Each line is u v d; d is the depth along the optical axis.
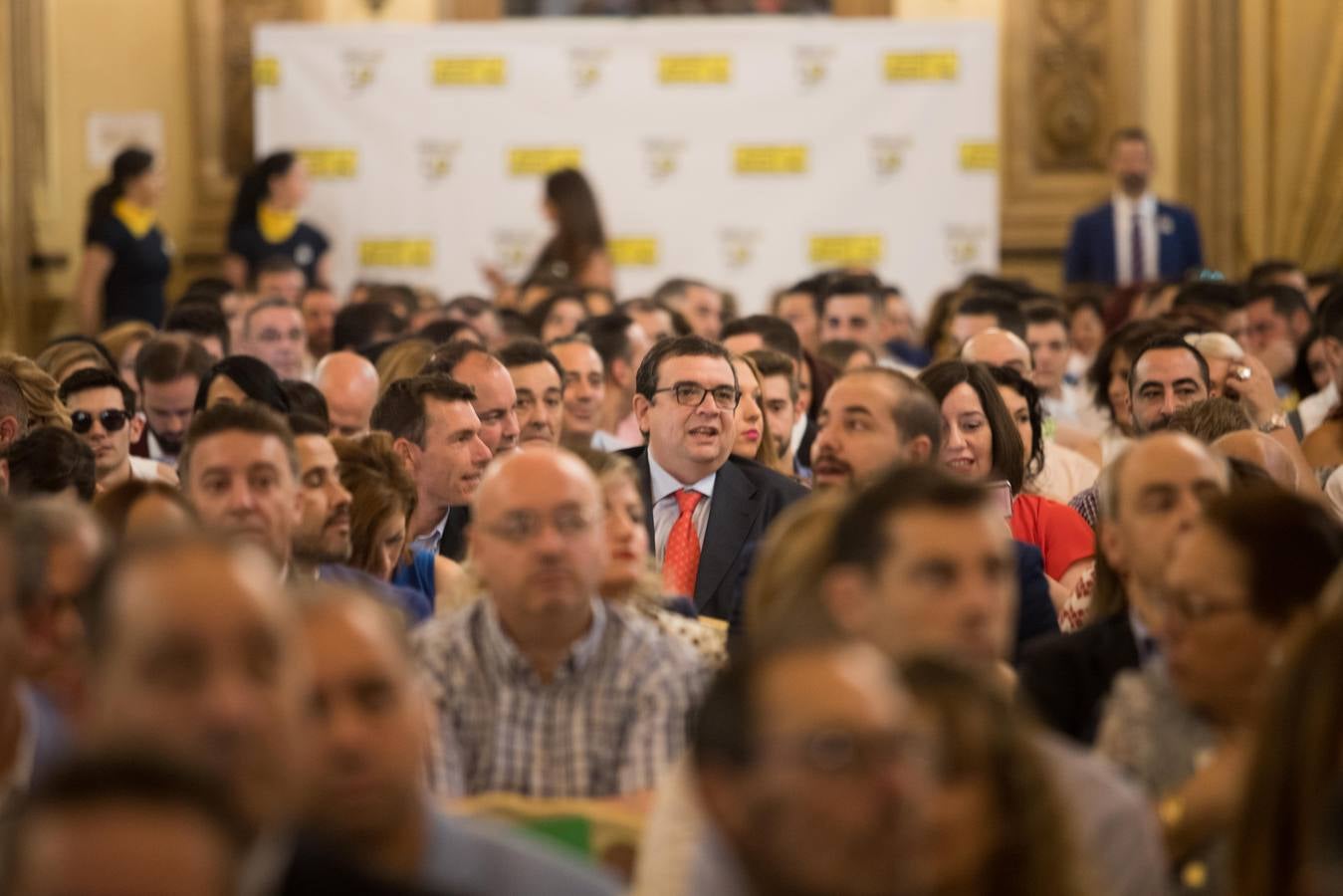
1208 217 30.80
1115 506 9.49
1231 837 6.71
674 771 7.27
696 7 31.64
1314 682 6.46
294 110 30.34
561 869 6.54
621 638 9.48
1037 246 31.30
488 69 30.30
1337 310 18.50
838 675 5.18
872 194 30.27
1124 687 8.30
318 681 6.36
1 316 30.39
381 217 30.41
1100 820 6.95
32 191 30.80
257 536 10.39
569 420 18.39
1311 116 30.39
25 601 8.07
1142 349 15.80
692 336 14.79
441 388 14.42
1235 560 7.68
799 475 18.03
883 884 5.07
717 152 30.27
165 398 17.64
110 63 31.44
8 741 7.52
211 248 31.42
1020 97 31.34
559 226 28.73
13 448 12.38
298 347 21.84
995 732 6.20
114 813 4.31
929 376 14.62
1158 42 31.30
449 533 14.67
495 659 9.34
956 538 7.41
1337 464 16.17
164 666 5.32
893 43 30.17
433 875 6.46
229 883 4.39
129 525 9.79
